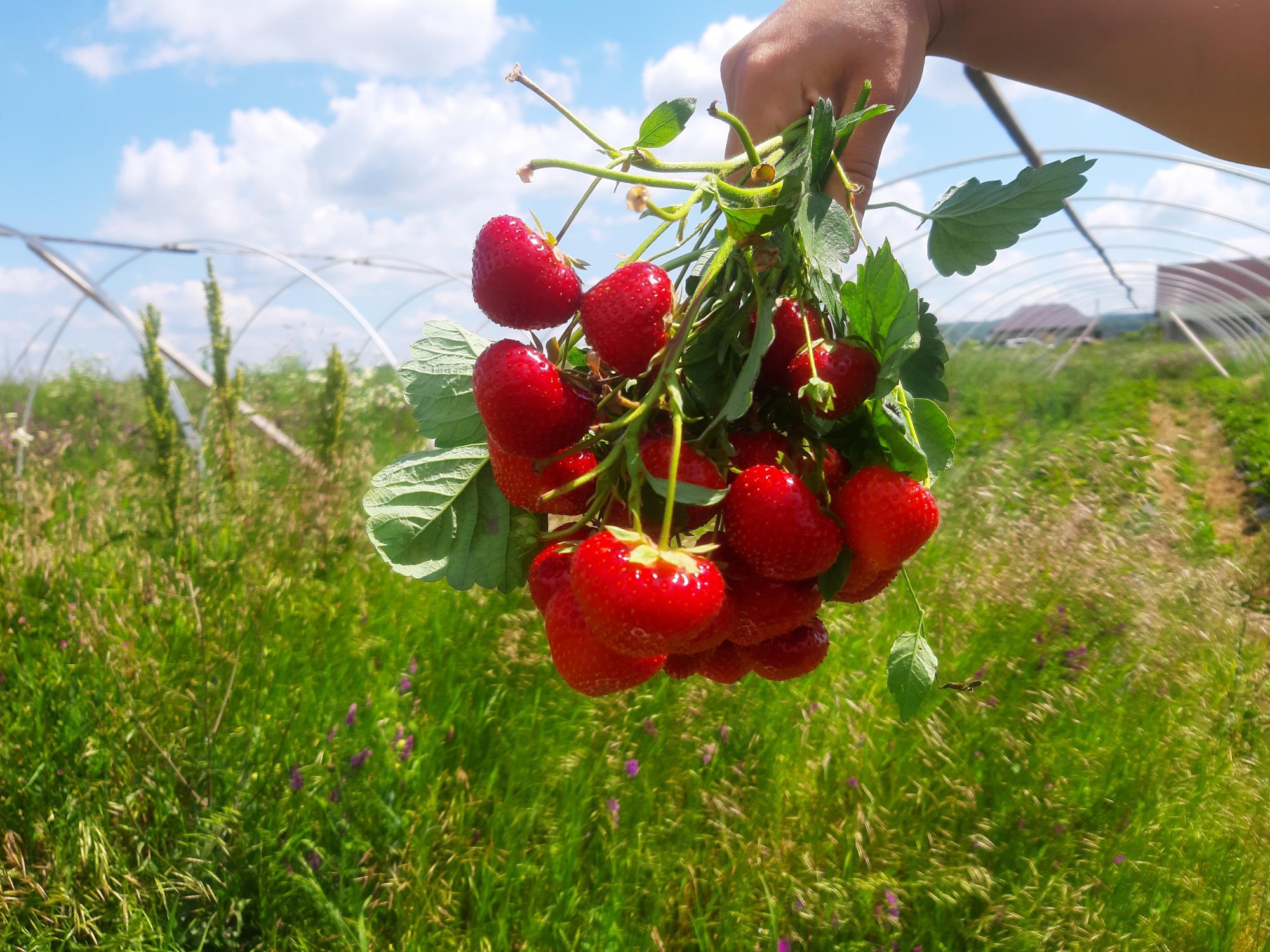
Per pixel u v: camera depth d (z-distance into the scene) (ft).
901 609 3.20
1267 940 2.17
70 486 4.08
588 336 0.96
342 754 2.34
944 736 2.52
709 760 2.35
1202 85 1.56
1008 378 17.67
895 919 1.95
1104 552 3.56
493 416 0.96
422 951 1.91
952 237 1.21
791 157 1.09
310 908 2.00
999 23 1.62
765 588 0.98
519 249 0.98
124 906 1.85
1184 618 3.35
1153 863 2.31
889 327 0.94
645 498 0.96
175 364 5.66
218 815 2.03
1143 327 38.11
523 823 2.21
